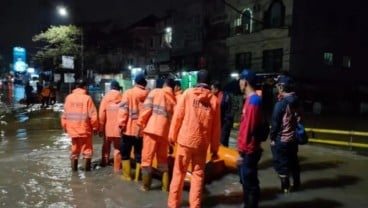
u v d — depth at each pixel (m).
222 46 33.69
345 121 20.52
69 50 40.38
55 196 6.08
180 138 5.17
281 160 6.26
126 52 48.09
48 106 24.73
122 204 5.73
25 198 5.98
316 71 28.36
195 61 35.56
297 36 27.59
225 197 6.11
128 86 27.58
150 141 6.22
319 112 24.48
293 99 6.09
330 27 28.77
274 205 5.80
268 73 27.61
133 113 6.77
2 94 38.97
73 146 7.57
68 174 7.39
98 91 39.28
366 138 14.77
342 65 29.34
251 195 5.10
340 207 5.74
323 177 7.36
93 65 47.09
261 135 5.05
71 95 7.49
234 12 32.38
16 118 17.78
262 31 29.38
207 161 6.94
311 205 5.81
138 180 6.98
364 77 30.14
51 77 45.97
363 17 29.94
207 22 34.78
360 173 7.68
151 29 45.84
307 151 9.95
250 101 5.02
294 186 6.50
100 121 7.70
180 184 5.32
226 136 8.80
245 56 31.50
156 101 6.21
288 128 6.12
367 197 6.20
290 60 27.41
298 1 27.55
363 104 24.73
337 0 28.88
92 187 6.56
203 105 5.14
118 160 7.59
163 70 38.22
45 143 10.98
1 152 9.56
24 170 7.68
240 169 5.18
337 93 27.91
